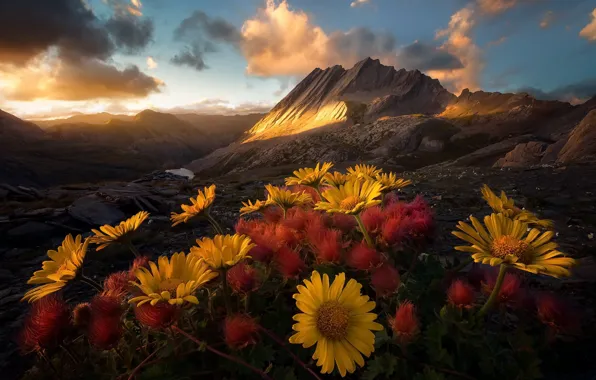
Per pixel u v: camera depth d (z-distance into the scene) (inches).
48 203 411.5
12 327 146.2
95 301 58.7
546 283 140.6
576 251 194.4
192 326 63.1
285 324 68.5
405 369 60.7
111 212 339.6
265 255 71.5
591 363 80.6
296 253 72.2
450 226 249.4
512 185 425.1
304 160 7032.5
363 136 7824.8
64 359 62.8
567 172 484.7
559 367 79.8
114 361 60.2
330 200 76.2
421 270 78.9
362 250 69.5
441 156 6471.5
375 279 66.4
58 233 301.3
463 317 64.3
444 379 57.2
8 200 443.8
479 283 74.4
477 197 356.8
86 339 67.5
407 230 72.7
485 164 3432.6
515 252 55.1
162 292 48.6
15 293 190.9
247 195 445.4
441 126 7815.0
